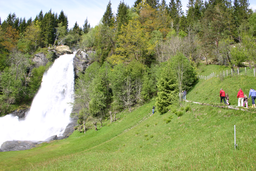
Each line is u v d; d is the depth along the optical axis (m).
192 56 55.19
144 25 73.19
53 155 30.62
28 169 22.25
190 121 23.66
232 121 17.77
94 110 45.12
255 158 10.84
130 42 63.25
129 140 29.23
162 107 35.03
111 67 67.12
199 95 31.66
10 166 25.59
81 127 49.38
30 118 61.44
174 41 51.31
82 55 77.88
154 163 15.39
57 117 62.03
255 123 15.32
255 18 50.44
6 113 59.03
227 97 21.80
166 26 75.50
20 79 66.88
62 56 79.56
